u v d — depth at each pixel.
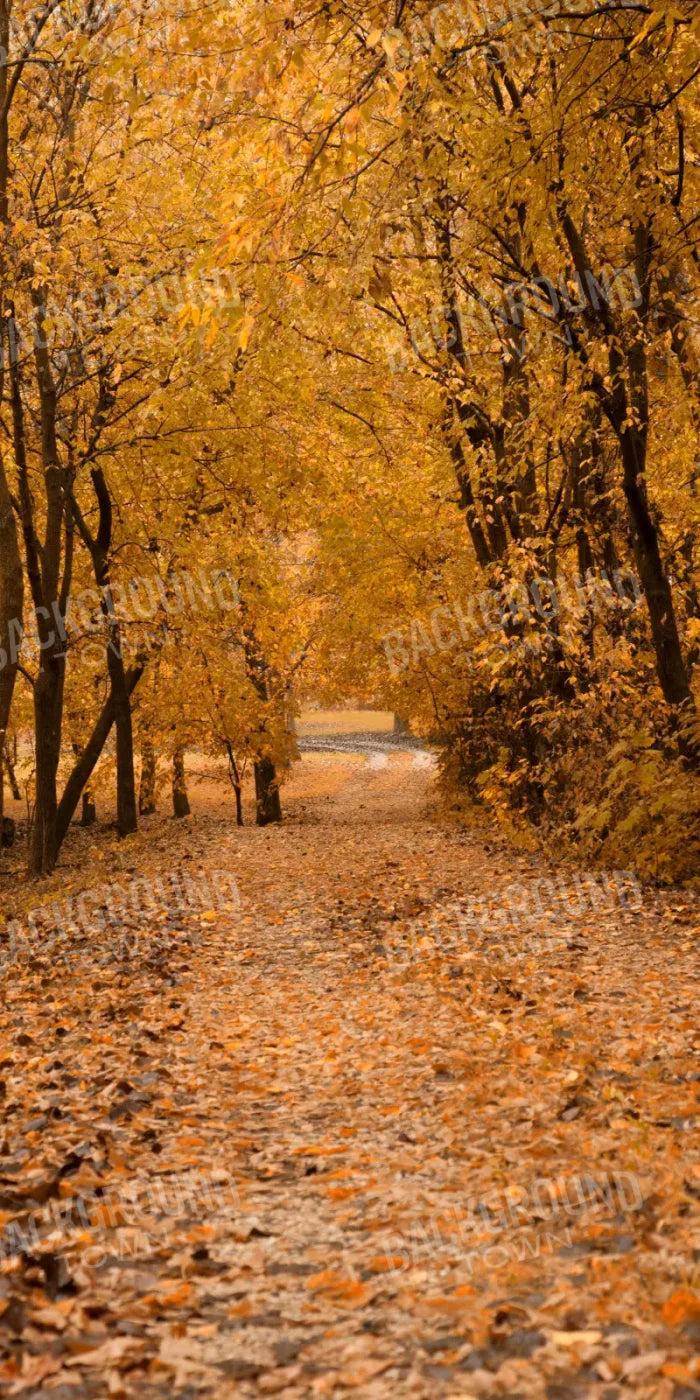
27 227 13.71
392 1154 4.83
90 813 36.00
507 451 15.63
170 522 19.59
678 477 15.24
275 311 7.90
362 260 8.20
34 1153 4.93
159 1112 5.61
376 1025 7.37
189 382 15.72
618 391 12.02
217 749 28.47
